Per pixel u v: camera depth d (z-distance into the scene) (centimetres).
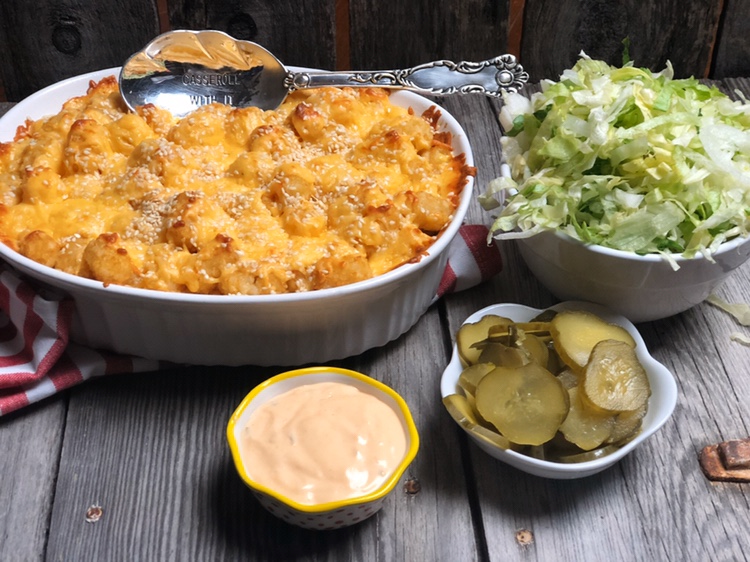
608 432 39
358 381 41
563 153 46
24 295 43
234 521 40
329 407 39
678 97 48
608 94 48
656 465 42
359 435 38
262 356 45
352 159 49
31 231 45
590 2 68
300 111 50
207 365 46
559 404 39
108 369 45
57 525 40
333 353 45
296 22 68
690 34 70
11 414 44
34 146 49
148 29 68
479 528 40
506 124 52
